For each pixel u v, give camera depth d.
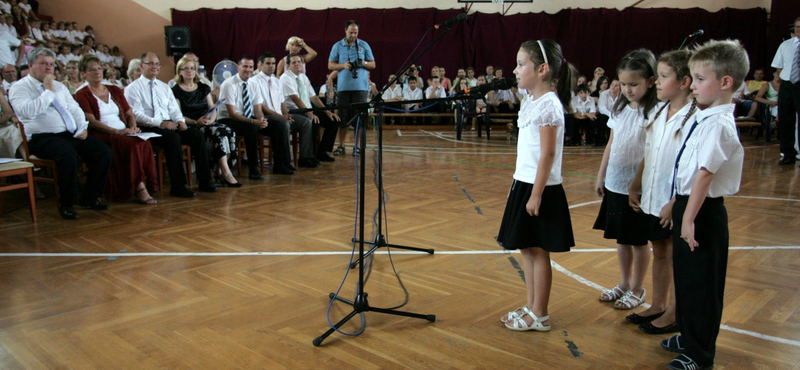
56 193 3.75
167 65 12.63
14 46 8.08
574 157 7.24
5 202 4.23
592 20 12.41
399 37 12.48
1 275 2.57
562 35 12.60
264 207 4.07
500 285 2.49
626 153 2.12
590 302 2.30
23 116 3.75
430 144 8.84
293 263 2.78
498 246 3.09
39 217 3.74
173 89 5.18
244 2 12.63
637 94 2.04
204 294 2.35
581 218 3.76
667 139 1.88
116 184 4.18
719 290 1.70
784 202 4.29
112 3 12.33
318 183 5.10
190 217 3.75
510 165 6.39
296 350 1.86
